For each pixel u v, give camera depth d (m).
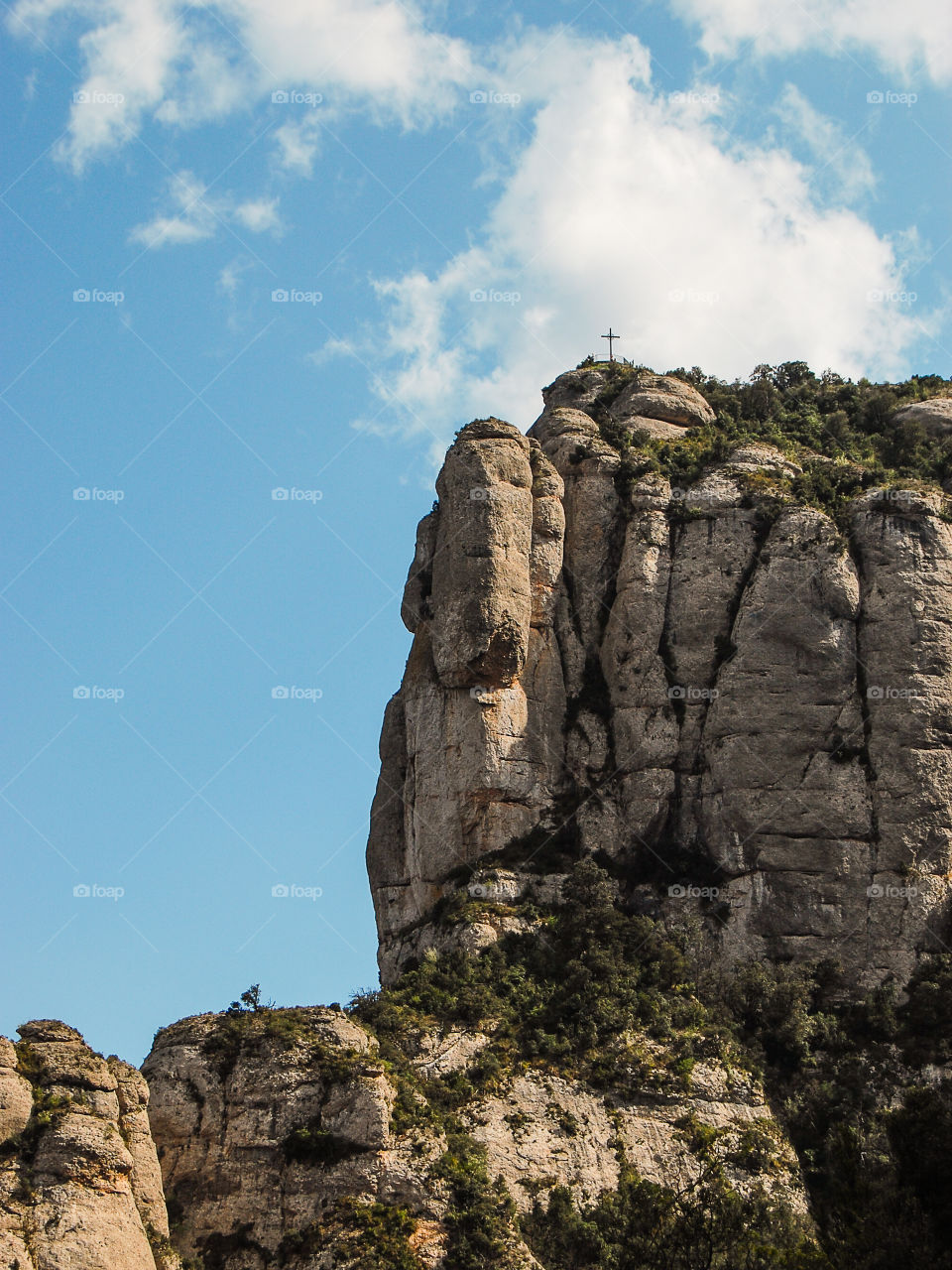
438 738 91.00
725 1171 73.75
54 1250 58.06
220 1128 71.50
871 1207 61.91
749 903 85.12
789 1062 80.38
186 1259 66.56
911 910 84.31
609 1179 73.12
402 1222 67.69
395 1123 71.12
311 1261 67.12
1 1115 60.38
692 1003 80.69
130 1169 61.25
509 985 80.69
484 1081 75.50
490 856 88.06
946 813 86.06
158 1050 74.19
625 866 88.06
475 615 90.44
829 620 89.50
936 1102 65.88
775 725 88.12
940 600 89.81
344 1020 75.12
